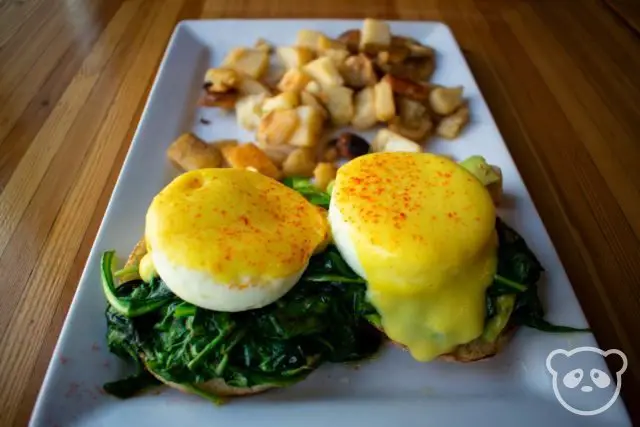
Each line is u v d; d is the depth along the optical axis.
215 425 0.21
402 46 0.42
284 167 0.34
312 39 0.42
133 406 0.21
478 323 0.22
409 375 0.24
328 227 0.23
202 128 0.37
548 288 0.26
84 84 0.39
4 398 0.22
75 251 0.28
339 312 0.23
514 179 0.32
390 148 0.35
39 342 0.24
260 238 0.21
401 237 0.21
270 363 0.22
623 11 0.52
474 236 0.22
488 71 0.44
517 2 0.52
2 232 0.28
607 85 0.43
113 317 0.23
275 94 0.39
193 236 0.21
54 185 0.31
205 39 0.44
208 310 0.22
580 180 0.34
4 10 0.47
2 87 0.39
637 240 0.30
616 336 0.26
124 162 0.31
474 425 0.22
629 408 0.23
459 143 0.36
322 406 0.22
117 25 0.46
